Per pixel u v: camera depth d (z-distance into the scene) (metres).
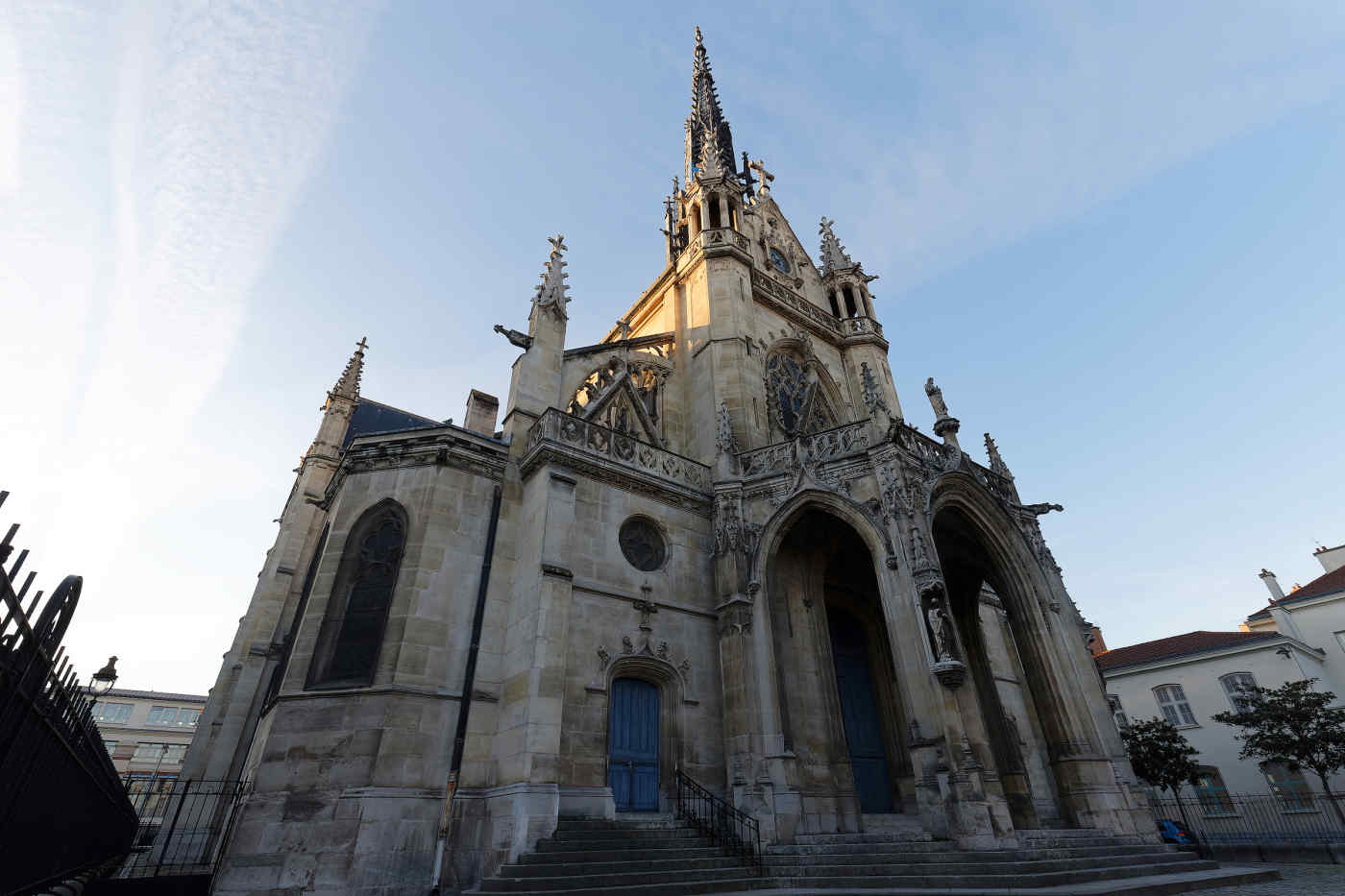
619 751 17.41
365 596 17.81
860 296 35.69
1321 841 23.41
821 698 19.33
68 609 5.59
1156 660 40.72
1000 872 13.20
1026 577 20.86
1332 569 45.31
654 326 32.22
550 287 24.95
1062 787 18.86
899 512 18.30
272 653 23.92
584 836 14.59
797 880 13.70
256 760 16.72
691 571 20.94
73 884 8.62
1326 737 27.70
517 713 15.97
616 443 21.53
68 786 7.77
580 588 18.19
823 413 30.67
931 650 16.45
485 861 14.70
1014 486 23.75
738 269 29.31
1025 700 28.55
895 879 13.27
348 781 15.06
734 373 25.83
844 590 23.69
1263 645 37.09
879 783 21.09
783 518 20.41
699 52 49.62
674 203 38.12
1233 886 14.72
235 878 13.90
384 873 14.11
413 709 16.02
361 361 32.72
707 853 14.95
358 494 19.30
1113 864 15.15
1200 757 37.56
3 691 4.67
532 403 22.19
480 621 18.05
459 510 19.22
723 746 18.62
